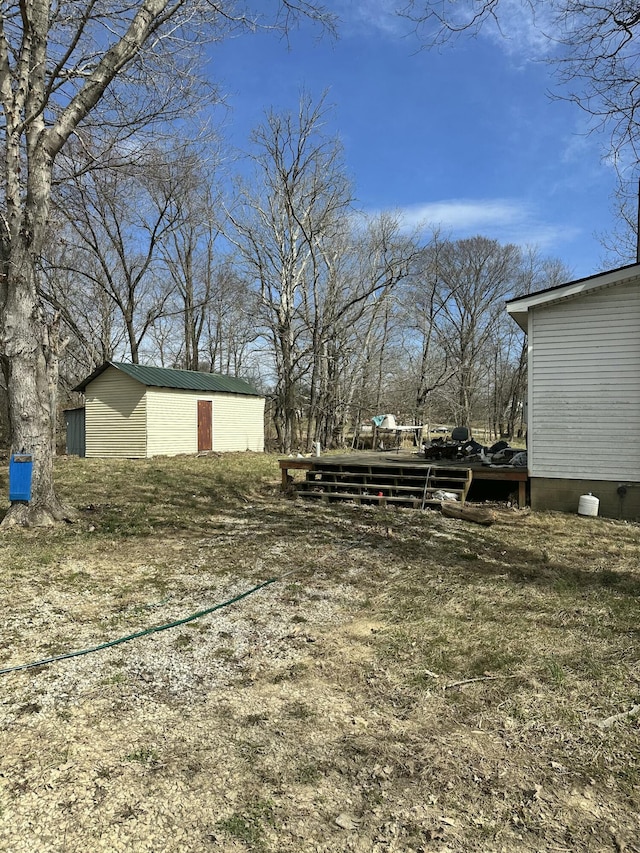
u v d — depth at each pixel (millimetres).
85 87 6824
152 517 7789
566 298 7949
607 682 2967
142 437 17156
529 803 2078
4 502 8891
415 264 25828
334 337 22188
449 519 7676
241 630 3832
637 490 7715
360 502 9148
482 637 3623
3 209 6977
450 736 2533
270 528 7137
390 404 26609
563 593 4480
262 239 21484
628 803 2068
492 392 37156
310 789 2172
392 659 3348
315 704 2836
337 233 22297
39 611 4145
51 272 20594
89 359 25297
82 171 8273
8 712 2732
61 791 2143
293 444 21719
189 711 2764
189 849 1860
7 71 6562
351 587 4766
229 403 20312
